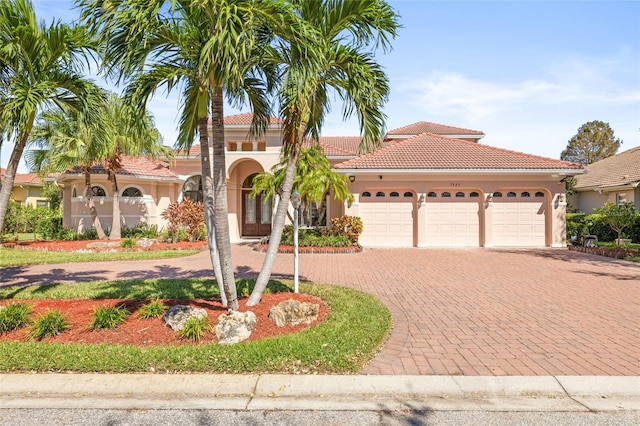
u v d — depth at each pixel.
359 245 17.23
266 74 7.12
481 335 5.80
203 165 6.37
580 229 21.55
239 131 20.41
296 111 6.35
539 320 6.56
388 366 4.69
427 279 10.26
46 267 12.29
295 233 7.91
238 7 4.66
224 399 3.97
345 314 6.37
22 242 17.95
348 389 4.08
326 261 13.53
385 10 6.08
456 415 3.69
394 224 18.06
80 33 6.22
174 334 5.41
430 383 4.20
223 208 5.98
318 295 7.92
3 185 6.47
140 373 4.41
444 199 18.02
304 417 3.65
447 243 17.97
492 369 4.59
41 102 6.09
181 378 4.28
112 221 19.98
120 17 4.67
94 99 7.02
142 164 21.45
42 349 4.70
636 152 26.56
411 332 5.93
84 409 3.79
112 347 4.80
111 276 10.70
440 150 19.36
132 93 6.18
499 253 15.71
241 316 5.53
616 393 4.05
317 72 5.43
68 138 15.94
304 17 5.93
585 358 4.92
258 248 16.61
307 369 4.48
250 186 22.89
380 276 10.71
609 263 13.04
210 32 5.10
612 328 6.13
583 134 46.31
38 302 7.17
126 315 6.09
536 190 17.97
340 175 15.77
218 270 6.63
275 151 20.09
